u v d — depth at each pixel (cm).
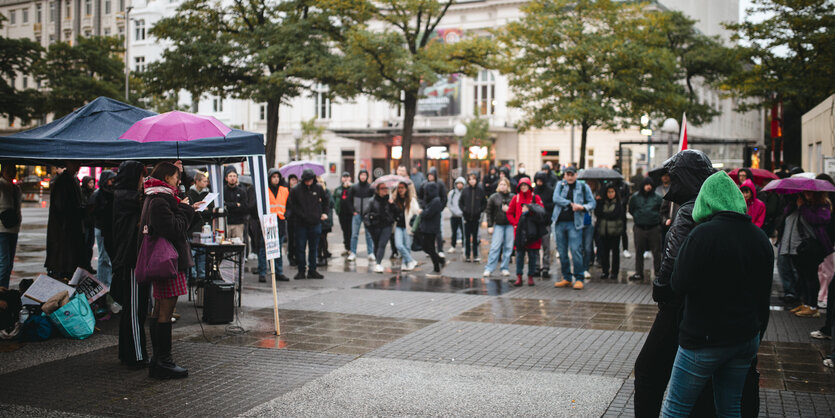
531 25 2908
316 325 860
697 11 6122
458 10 5128
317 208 1276
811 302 923
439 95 5116
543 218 1187
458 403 555
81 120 818
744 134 7288
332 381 616
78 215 851
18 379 624
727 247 367
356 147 5569
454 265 1505
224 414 529
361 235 2417
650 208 1244
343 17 2836
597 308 985
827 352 728
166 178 631
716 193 381
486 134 4728
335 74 2706
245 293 1109
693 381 382
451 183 4781
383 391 587
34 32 7438
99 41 4822
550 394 578
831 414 530
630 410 538
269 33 2780
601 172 1283
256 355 710
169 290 624
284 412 533
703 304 376
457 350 731
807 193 913
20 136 785
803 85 2980
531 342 768
